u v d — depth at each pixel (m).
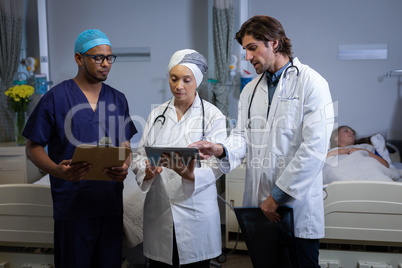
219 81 2.89
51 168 1.43
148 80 3.20
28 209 1.82
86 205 1.50
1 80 3.20
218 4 2.83
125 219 1.90
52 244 1.84
